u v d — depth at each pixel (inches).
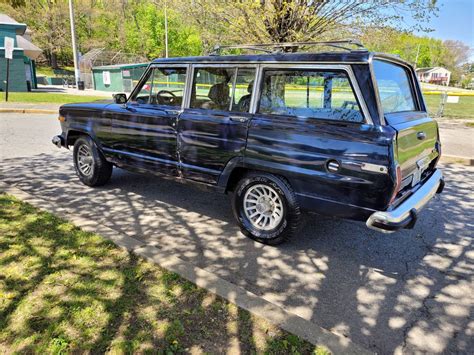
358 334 95.3
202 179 155.5
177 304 100.2
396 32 373.4
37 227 142.7
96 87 1224.8
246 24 355.6
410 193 130.7
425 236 156.5
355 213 118.8
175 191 205.8
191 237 149.3
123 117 177.2
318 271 126.3
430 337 94.9
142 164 176.6
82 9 1855.3
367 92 113.1
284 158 128.5
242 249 140.2
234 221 166.6
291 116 128.9
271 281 119.3
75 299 99.9
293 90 128.6
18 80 885.8
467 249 145.3
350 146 114.3
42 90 1015.0
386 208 113.1
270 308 98.5
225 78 145.6
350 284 118.9
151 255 124.0
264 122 132.8
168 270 116.2
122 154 183.3
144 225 159.6
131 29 2144.4
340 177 117.2
